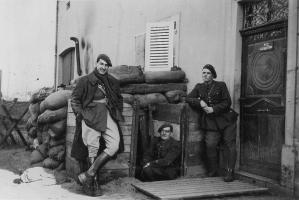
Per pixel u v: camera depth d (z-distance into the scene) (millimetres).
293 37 5359
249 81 6445
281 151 5559
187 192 5324
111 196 5367
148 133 7074
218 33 7086
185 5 8125
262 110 6098
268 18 6105
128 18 10570
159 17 9109
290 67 5387
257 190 5473
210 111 6148
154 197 5156
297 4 5328
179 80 7875
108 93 5578
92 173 5383
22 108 10922
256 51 6324
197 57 7664
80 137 5633
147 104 7223
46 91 8547
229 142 6137
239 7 6629
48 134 7137
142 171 6234
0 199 5121
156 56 8766
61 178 6289
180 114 6438
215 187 5621
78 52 13648
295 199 5113
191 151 6445
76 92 5527
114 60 11359
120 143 5672
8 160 7980
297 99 5285
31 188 5801
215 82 6414
